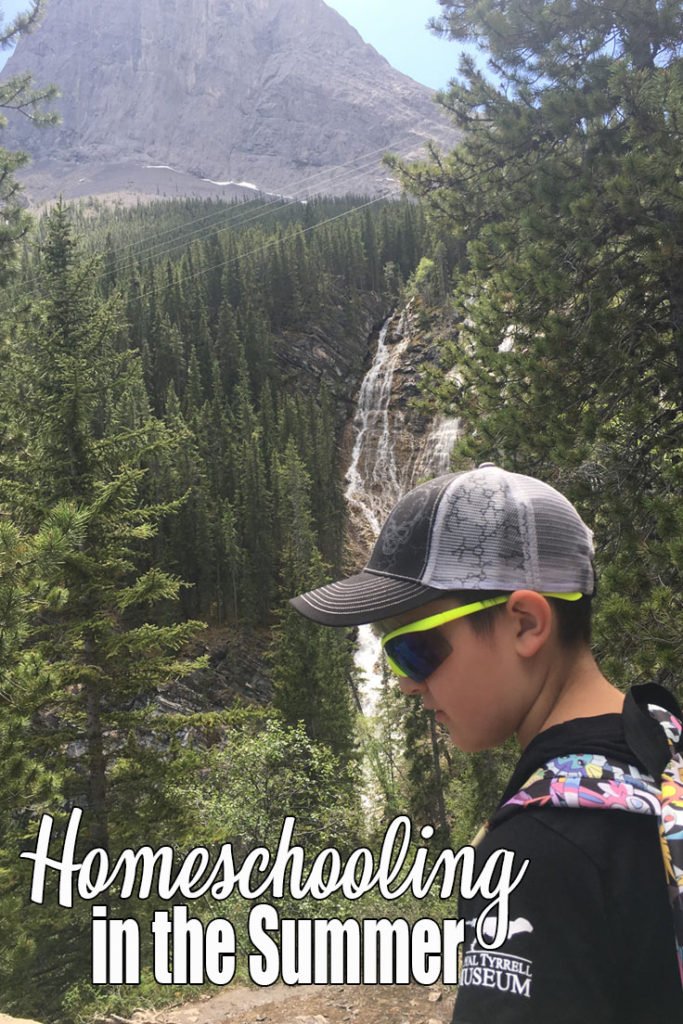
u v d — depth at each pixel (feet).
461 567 3.27
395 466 333.21
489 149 32.14
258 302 392.47
